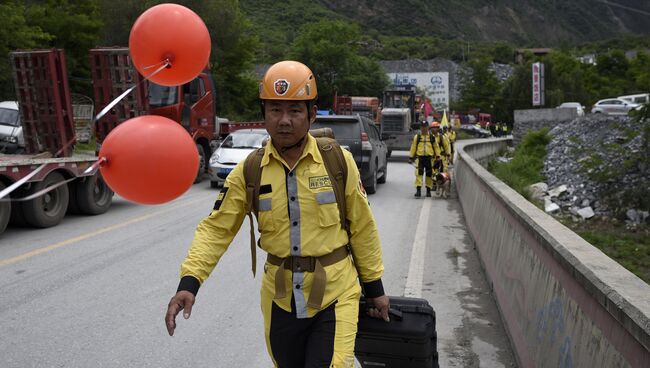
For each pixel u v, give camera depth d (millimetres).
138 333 5125
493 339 5098
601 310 2852
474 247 8883
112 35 33531
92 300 5996
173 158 2516
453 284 6852
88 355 4645
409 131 31422
